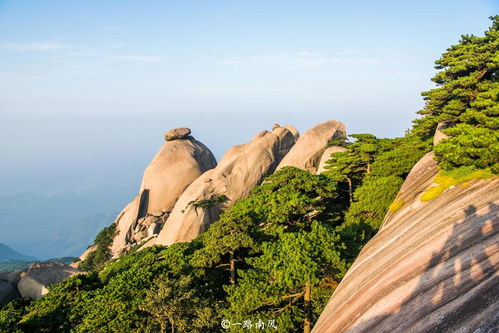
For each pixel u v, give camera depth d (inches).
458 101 1302.9
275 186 1407.5
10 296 1478.8
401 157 1523.1
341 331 512.7
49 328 971.9
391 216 839.1
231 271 1064.8
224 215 1221.7
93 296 1024.9
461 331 371.9
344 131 2783.0
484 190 631.8
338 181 1715.1
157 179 3080.7
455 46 1427.2
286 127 3117.6
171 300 879.1
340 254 850.1
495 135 749.9
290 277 784.9
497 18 1354.6
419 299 451.2
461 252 485.4
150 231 2844.5
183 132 3380.9
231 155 2802.7
